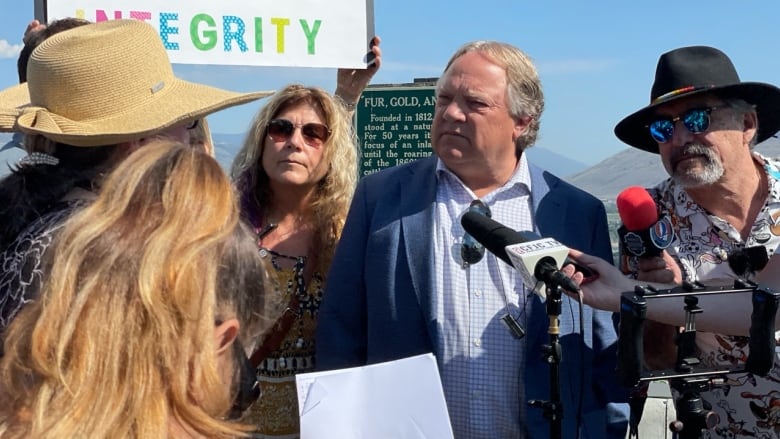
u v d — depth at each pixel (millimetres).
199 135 2100
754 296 1891
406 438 1821
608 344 2523
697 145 2473
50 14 3074
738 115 2490
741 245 2514
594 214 2596
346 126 3193
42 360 1039
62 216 1444
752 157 2625
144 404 1027
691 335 1920
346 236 2654
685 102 2492
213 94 1827
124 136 1599
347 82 3740
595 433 2375
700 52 2553
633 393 2439
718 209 2570
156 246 1105
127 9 3152
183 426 1088
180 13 3229
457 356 2400
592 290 2166
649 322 2410
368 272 2533
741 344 2457
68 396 1016
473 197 2518
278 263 2932
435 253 2469
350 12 3500
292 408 2812
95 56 1630
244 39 3328
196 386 1105
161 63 1768
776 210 2490
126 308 1056
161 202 1186
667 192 2707
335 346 2541
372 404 1828
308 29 3434
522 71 2465
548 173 2682
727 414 2566
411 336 2428
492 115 2420
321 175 3070
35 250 1372
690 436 1925
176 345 1075
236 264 1234
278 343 2771
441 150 2484
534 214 2518
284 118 3004
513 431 2363
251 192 3109
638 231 2332
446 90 2473
